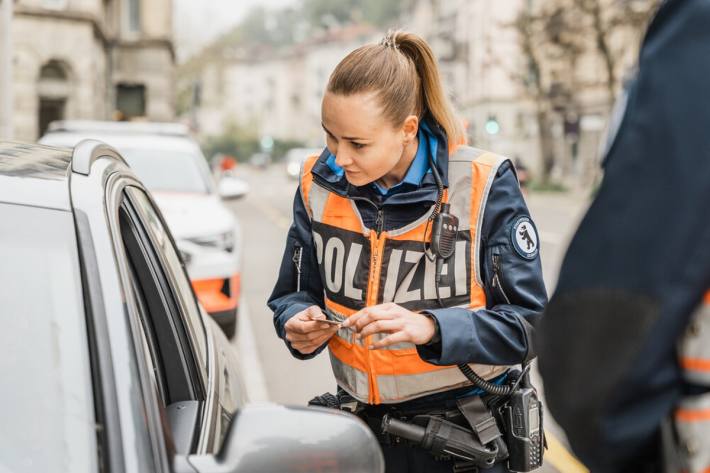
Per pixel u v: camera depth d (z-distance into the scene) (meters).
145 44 34.56
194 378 2.28
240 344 7.58
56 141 8.66
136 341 1.65
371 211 2.25
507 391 2.26
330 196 2.30
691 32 1.21
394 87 2.10
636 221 1.18
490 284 2.21
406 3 74.75
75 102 28.98
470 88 55.38
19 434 1.51
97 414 1.52
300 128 127.69
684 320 1.16
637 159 1.20
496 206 2.20
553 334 1.24
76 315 1.64
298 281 2.45
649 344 1.16
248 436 1.61
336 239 2.28
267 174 86.19
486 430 2.22
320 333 2.22
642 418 1.19
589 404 1.19
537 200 35.94
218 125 128.50
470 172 2.21
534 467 2.30
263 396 6.07
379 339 2.21
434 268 2.20
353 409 2.33
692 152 1.16
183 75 79.50
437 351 2.14
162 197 7.61
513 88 51.53
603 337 1.19
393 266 2.21
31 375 1.57
